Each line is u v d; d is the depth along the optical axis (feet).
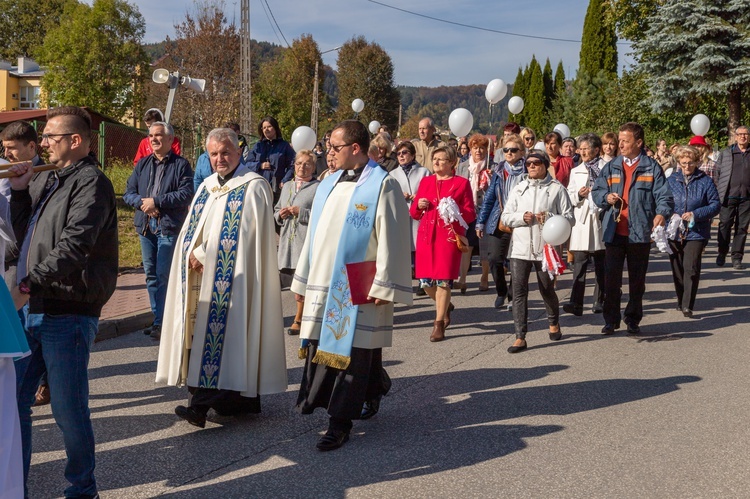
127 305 29.27
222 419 17.92
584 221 28.43
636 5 115.24
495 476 14.38
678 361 22.57
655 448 15.72
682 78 87.97
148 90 181.68
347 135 16.70
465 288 34.01
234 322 17.07
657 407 18.34
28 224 13.58
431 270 25.61
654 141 97.76
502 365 22.49
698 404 18.54
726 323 27.71
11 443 10.40
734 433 16.55
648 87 94.68
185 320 17.17
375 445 16.11
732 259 41.34
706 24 84.99
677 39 87.10
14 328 10.53
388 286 16.02
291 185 27.02
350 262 16.25
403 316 29.50
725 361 22.49
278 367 17.56
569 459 15.19
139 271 37.93
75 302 12.85
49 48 183.11
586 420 17.48
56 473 14.70
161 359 17.60
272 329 17.53
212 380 16.90
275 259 17.74
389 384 18.07
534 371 21.76
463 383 20.67
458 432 16.83
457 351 24.21
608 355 23.40
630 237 25.23
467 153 41.75
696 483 14.02
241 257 17.24
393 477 14.39
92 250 12.97
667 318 28.78
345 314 16.02
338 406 15.87
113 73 182.29
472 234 33.37
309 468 14.87
